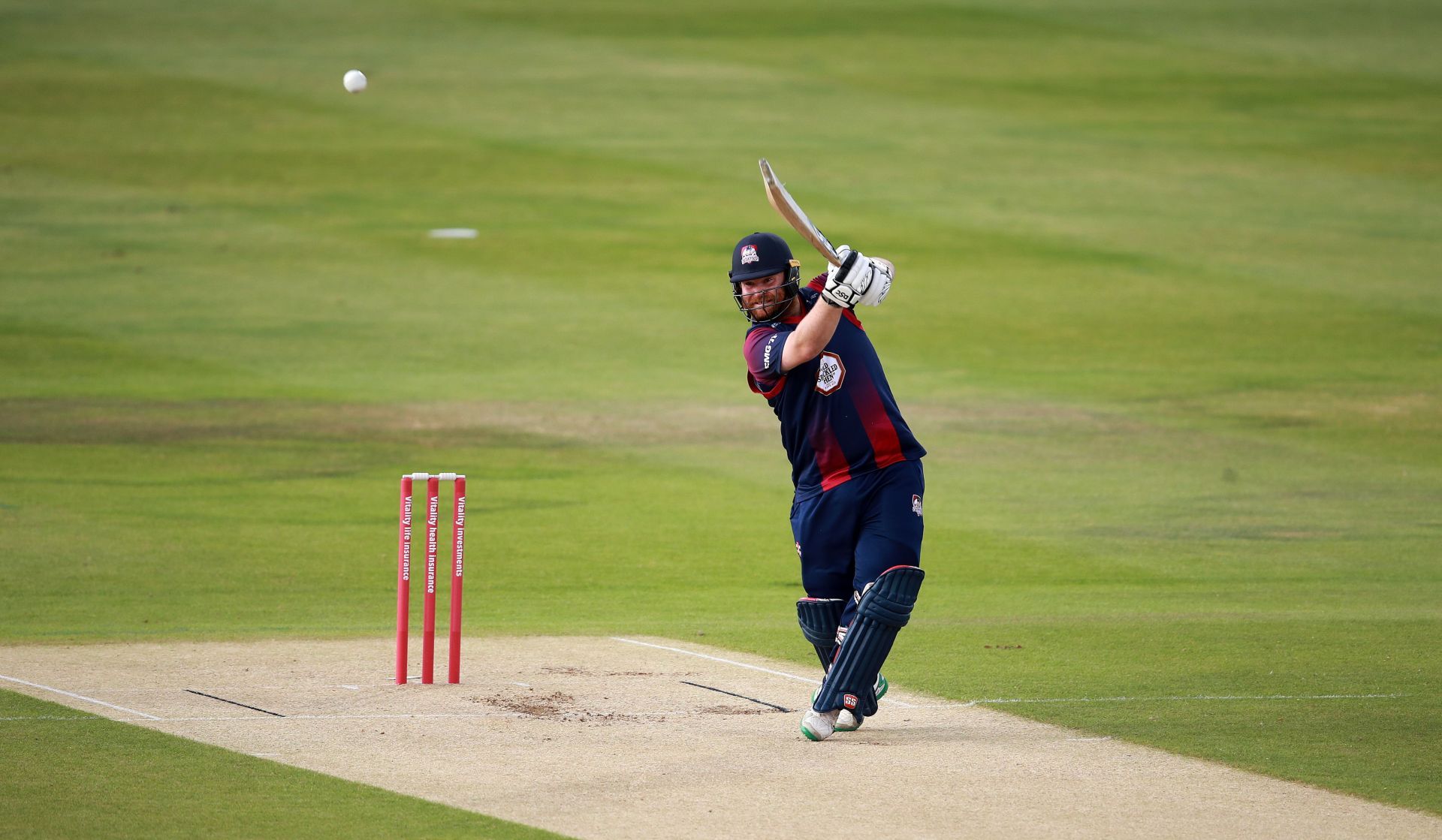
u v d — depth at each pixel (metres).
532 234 93.62
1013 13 156.88
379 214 97.31
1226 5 160.00
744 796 19.72
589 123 119.62
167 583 37.38
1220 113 125.06
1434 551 42.31
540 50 141.50
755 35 148.12
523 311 79.31
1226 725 23.50
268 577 38.25
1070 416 61.78
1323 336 75.38
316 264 86.88
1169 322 77.88
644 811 19.06
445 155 110.88
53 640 30.09
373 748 21.92
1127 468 53.78
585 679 26.94
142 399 62.91
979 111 124.81
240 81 128.00
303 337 73.88
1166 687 26.23
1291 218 98.75
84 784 19.98
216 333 74.12
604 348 73.19
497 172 107.00
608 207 99.38
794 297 22.62
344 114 120.12
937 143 115.81
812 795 19.80
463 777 20.52
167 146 110.69
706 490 50.62
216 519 45.19
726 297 82.44
